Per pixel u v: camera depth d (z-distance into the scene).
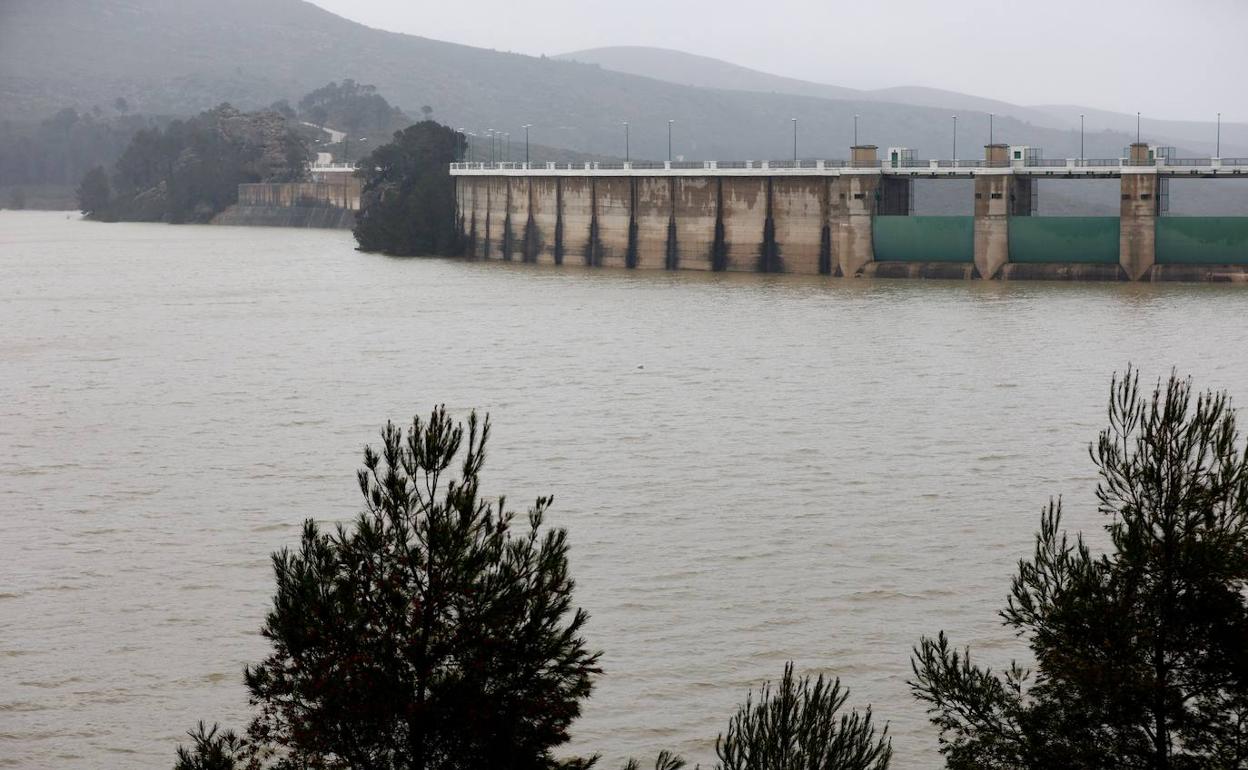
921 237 183.25
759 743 28.47
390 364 120.81
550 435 91.12
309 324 147.62
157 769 47.81
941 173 183.88
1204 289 160.00
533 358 122.38
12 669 55.28
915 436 89.31
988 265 178.12
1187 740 34.28
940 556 66.19
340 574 33.09
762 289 174.62
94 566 66.62
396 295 176.38
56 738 50.00
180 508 75.88
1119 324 132.50
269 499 77.38
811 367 114.25
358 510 74.50
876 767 28.62
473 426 34.50
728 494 76.69
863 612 59.44
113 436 93.56
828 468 81.81
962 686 36.88
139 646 57.22
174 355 127.44
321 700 31.73
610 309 156.00
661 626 58.06
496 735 31.53
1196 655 34.25
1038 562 37.38
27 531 72.12
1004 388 103.94
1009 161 181.12
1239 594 34.69
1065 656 34.97
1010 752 35.31
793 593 61.59
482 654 31.56
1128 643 34.09
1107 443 36.72
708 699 51.75
